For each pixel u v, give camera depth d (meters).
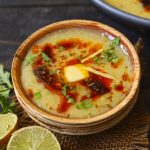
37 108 0.42
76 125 0.41
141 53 0.52
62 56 0.46
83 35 0.47
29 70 0.45
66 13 0.58
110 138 0.44
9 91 0.47
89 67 0.45
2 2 0.59
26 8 0.59
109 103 0.42
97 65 0.45
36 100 0.43
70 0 0.59
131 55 0.45
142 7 0.56
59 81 0.44
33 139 0.43
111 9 0.49
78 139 0.44
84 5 0.58
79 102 0.42
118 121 0.43
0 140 0.43
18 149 0.42
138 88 0.44
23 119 0.46
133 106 0.46
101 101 0.42
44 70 0.45
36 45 0.47
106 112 0.41
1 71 0.49
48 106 0.42
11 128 0.44
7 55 0.54
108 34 0.47
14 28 0.57
